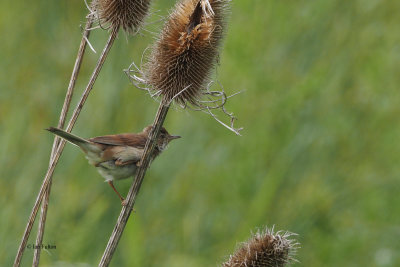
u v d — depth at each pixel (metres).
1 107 17.23
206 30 9.75
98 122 16.56
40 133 16.64
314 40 18.38
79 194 16.05
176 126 17.52
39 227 9.75
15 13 18.81
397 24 19.45
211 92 9.83
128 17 10.30
